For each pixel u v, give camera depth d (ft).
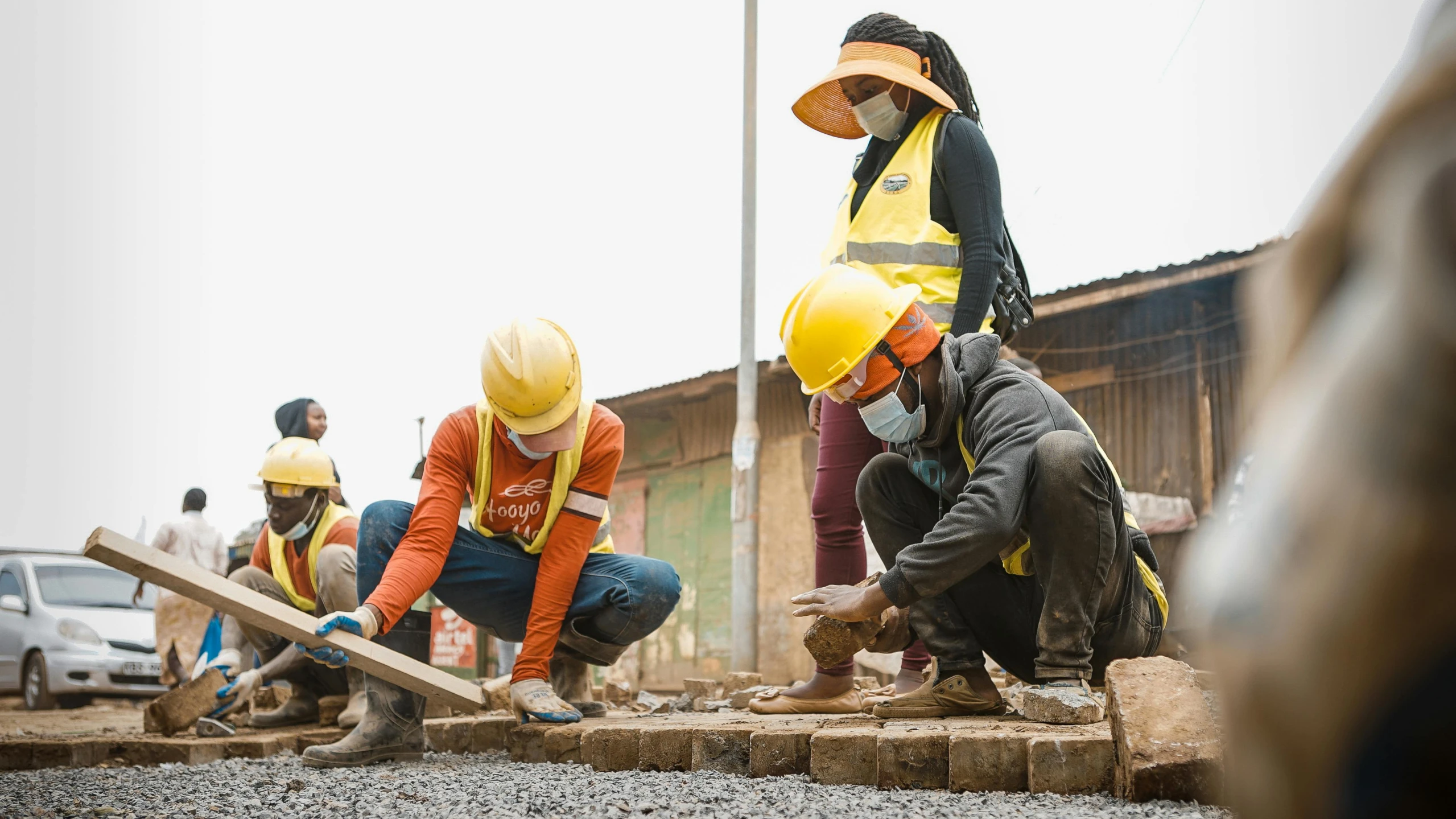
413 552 12.97
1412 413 1.72
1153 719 8.21
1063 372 36.94
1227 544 1.92
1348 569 1.73
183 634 33.27
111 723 24.03
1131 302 34.78
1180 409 34.40
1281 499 1.82
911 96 13.47
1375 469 1.73
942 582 10.11
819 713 13.20
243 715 18.45
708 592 46.16
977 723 10.38
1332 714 1.76
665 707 20.29
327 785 10.73
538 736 12.59
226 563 35.04
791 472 43.47
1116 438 35.45
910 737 9.20
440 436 13.85
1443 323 1.70
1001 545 10.07
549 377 13.10
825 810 7.94
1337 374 1.80
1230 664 1.84
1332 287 1.89
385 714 12.69
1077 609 10.28
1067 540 10.13
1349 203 1.86
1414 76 1.83
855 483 13.29
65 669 40.04
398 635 12.89
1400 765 1.81
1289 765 1.79
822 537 13.52
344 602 16.20
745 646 34.19
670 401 46.68
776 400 44.39
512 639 15.08
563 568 13.69
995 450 10.36
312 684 18.40
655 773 10.80
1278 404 1.91
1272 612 1.79
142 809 9.43
